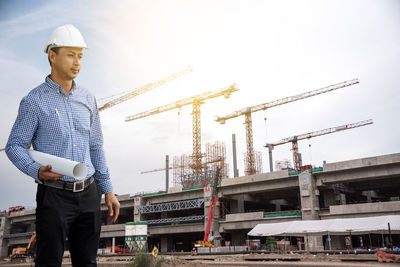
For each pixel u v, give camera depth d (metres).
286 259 35.19
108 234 89.62
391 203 54.91
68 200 3.00
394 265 25.08
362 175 60.34
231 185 75.31
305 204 63.25
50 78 3.18
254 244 56.81
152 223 86.38
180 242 101.69
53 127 3.04
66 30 3.10
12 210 120.25
